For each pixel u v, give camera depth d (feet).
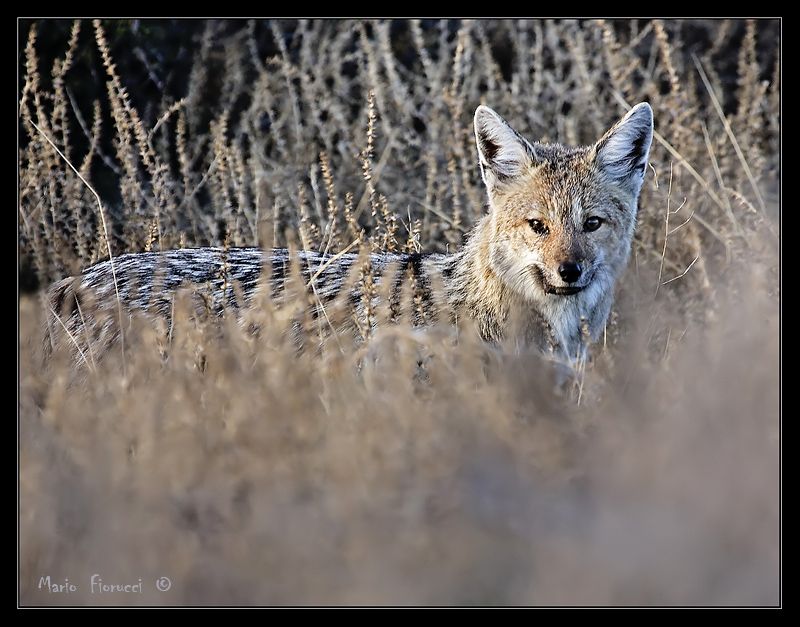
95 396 29.76
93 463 24.38
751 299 35.42
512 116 54.24
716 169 45.42
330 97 56.29
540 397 28.25
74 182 45.85
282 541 21.62
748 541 21.66
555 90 55.42
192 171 53.57
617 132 36.50
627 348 33.22
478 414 26.02
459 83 56.24
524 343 35.29
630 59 58.95
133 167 46.06
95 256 41.52
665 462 24.22
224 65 59.06
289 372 28.53
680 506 22.67
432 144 51.93
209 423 26.25
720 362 29.76
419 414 26.07
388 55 54.39
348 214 39.91
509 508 22.72
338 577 20.86
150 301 36.60
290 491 23.25
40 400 30.19
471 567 20.77
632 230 37.45
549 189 35.58
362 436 24.95
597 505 23.02
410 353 30.42
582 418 27.50
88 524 22.81
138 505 22.90
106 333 36.06
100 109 51.85
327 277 36.83
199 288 35.96
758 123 52.47
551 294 35.35
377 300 35.12
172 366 29.81
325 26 60.64
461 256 37.11
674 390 28.68
